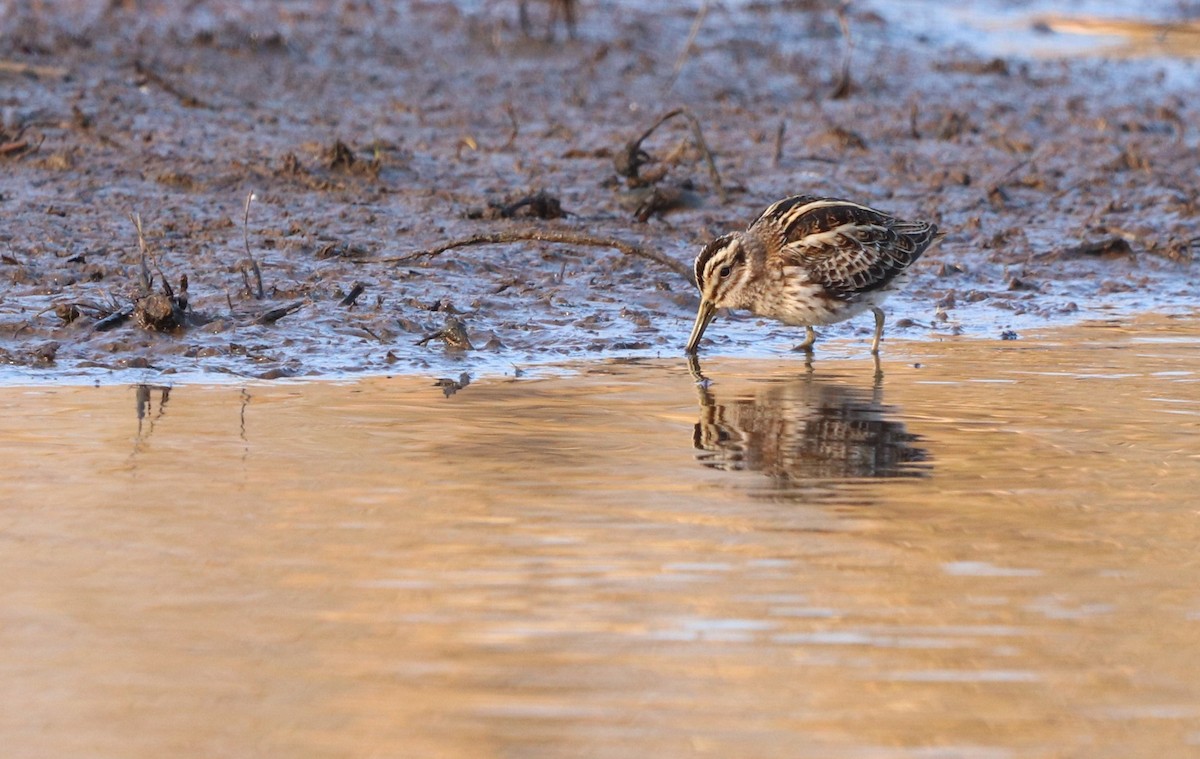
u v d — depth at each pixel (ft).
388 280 55.36
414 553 29.19
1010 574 28.35
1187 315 56.49
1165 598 27.27
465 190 67.97
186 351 46.80
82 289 52.13
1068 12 131.85
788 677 24.04
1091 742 22.11
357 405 41.14
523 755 21.58
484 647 25.02
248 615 26.25
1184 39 122.11
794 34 111.24
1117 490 33.68
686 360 48.60
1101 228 67.67
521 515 31.48
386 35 100.27
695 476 34.53
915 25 120.78
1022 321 55.31
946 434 38.65
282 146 72.74
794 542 29.99
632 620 26.07
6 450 35.96
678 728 22.39
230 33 95.76
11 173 65.51
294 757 21.57
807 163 76.95
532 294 55.36
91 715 22.68
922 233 51.85
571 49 99.50
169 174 66.18
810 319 50.11
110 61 86.63
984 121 90.17
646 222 64.85
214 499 32.40
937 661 24.63
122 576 27.96
